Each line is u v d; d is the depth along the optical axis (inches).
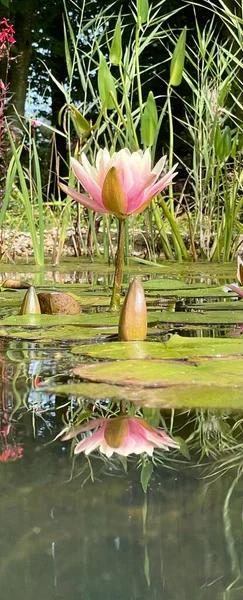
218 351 38.7
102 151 56.6
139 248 191.9
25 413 26.8
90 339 48.7
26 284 94.0
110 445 21.8
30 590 12.1
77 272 136.6
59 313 61.1
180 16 363.3
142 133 125.3
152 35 136.3
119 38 119.1
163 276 115.7
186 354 37.9
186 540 14.0
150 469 19.2
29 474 18.7
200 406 26.6
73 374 33.0
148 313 59.9
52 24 418.9
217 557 13.2
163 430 23.7
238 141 160.2
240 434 23.0
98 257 178.5
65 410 27.1
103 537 14.2
